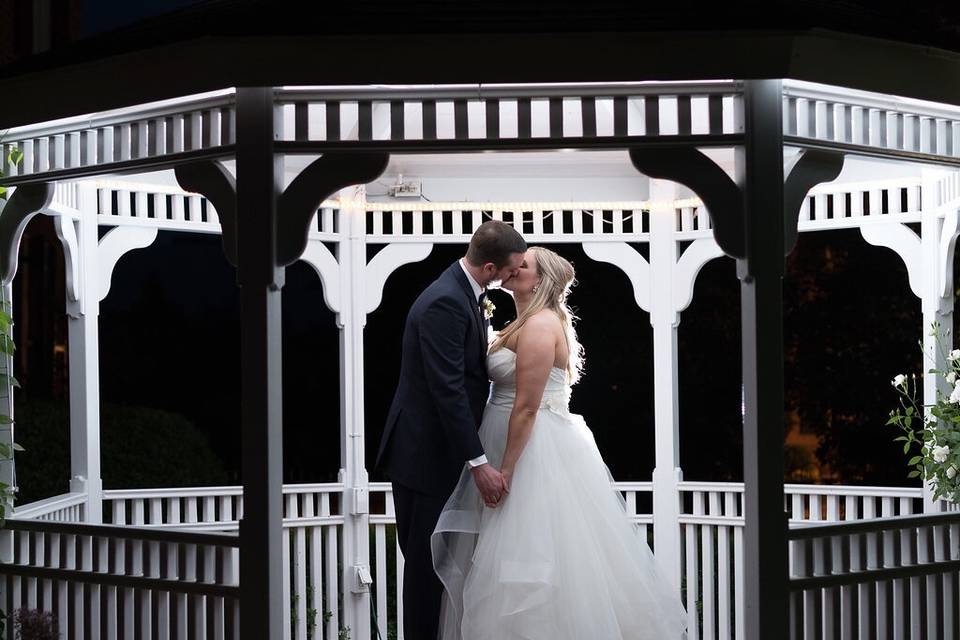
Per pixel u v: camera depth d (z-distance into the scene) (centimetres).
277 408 383
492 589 392
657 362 626
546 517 397
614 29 345
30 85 411
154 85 382
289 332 1159
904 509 581
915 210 555
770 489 371
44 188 453
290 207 380
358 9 353
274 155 379
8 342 465
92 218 569
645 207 624
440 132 391
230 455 1152
